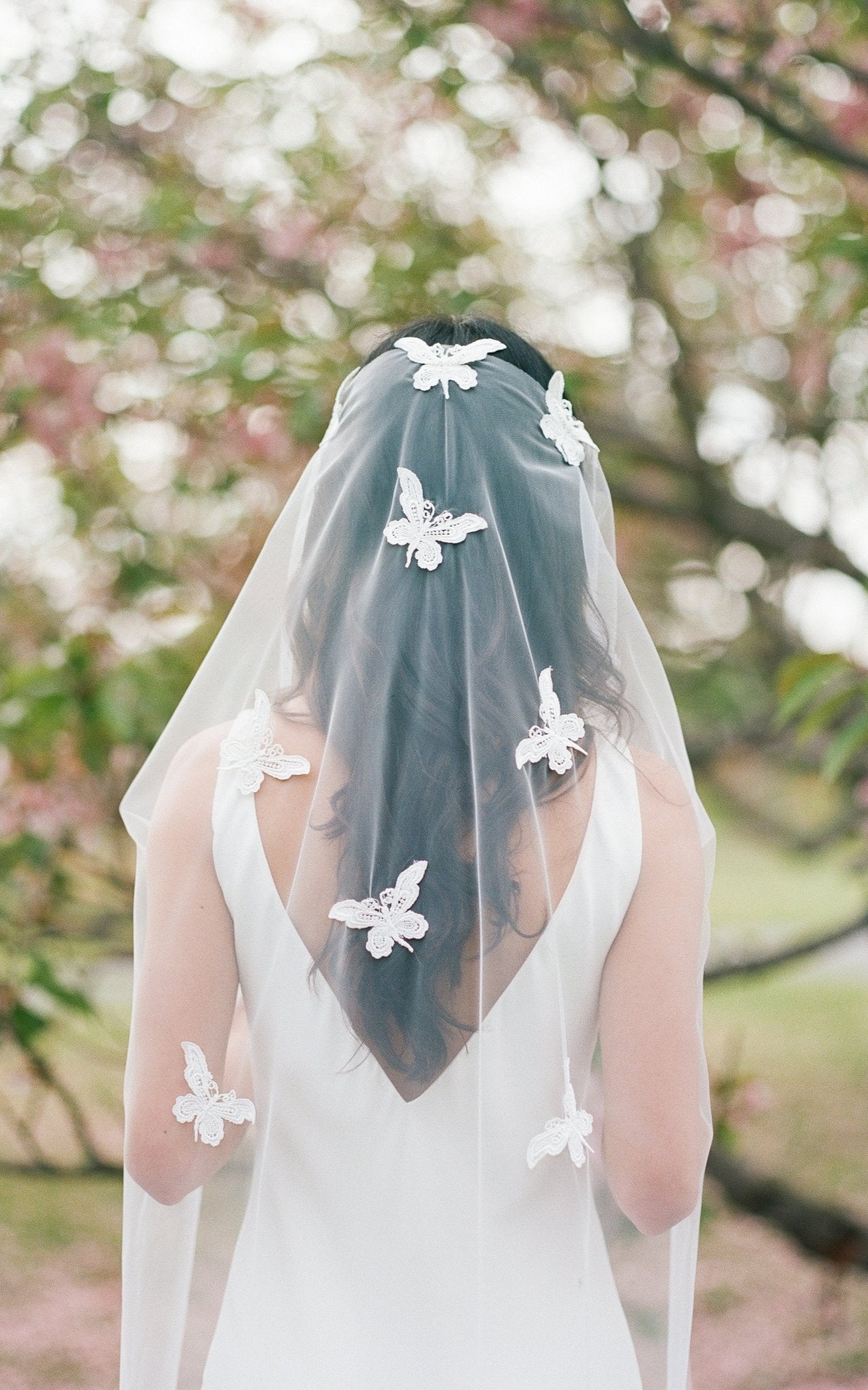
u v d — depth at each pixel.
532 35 3.21
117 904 3.17
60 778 3.01
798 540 3.81
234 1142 1.33
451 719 1.27
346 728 1.28
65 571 3.34
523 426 1.39
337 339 3.13
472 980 1.25
